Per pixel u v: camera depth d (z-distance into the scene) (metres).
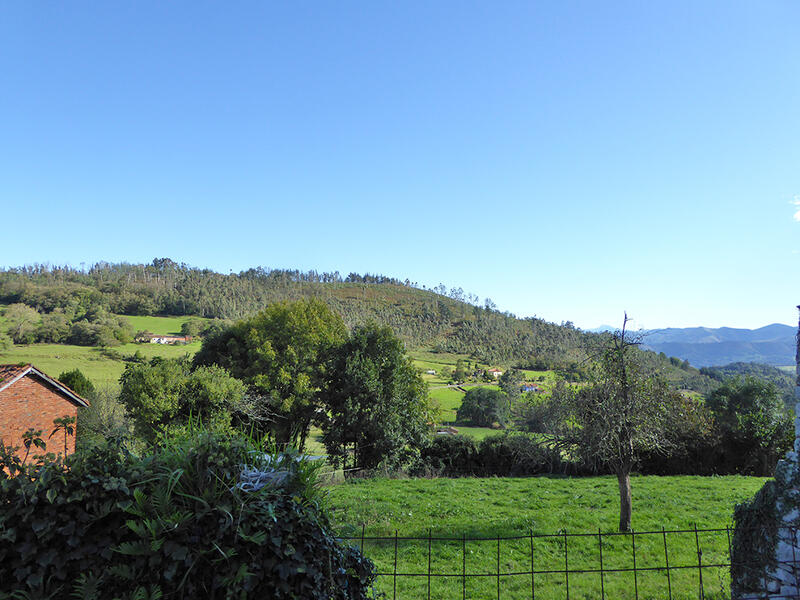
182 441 4.80
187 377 29.09
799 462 5.90
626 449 12.48
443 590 9.12
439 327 162.38
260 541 4.18
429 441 30.53
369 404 30.34
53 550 3.90
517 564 10.65
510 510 15.64
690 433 23.88
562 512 15.16
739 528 6.64
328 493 5.31
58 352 78.12
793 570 5.79
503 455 27.41
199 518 4.20
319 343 38.38
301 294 178.75
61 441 23.27
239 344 41.62
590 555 11.11
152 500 4.16
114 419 31.47
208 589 4.14
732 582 6.70
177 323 114.50
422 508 15.89
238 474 4.59
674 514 14.46
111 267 174.50
